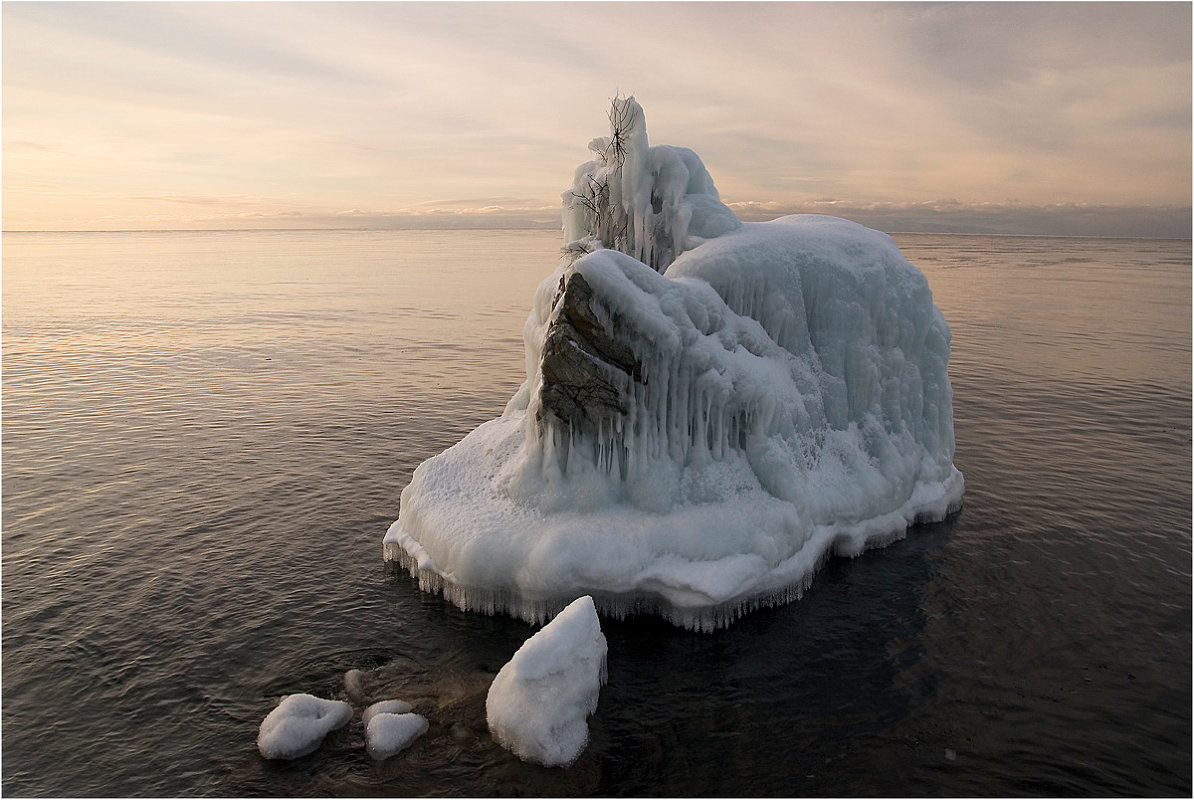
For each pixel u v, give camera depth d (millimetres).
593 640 11930
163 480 22797
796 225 19047
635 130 18016
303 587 16062
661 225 18438
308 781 10586
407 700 12234
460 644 13773
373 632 14242
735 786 10430
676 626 13938
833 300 17266
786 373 16625
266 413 31094
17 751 11305
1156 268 129875
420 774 10656
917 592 15461
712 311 15641
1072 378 37219
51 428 28750
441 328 56562
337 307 69125
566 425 14852
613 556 13859
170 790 10500
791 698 12281
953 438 19703
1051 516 19391
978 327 55000
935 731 11523
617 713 11891
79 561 17375
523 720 11016
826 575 15992
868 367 17547
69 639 14234
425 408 32094
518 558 14148
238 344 48719
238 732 11672
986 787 10414
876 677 12812
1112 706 12086
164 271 115188
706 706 12062
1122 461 24156
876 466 17547
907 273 18328
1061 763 10859
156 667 13352
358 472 23484
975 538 17969
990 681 12727
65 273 109938
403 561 16703
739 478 15266
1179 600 15328
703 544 14055
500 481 15805
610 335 14453
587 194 20016
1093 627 14328
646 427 14828
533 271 116938
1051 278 102062
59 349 46531
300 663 13383
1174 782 10523
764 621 14266
